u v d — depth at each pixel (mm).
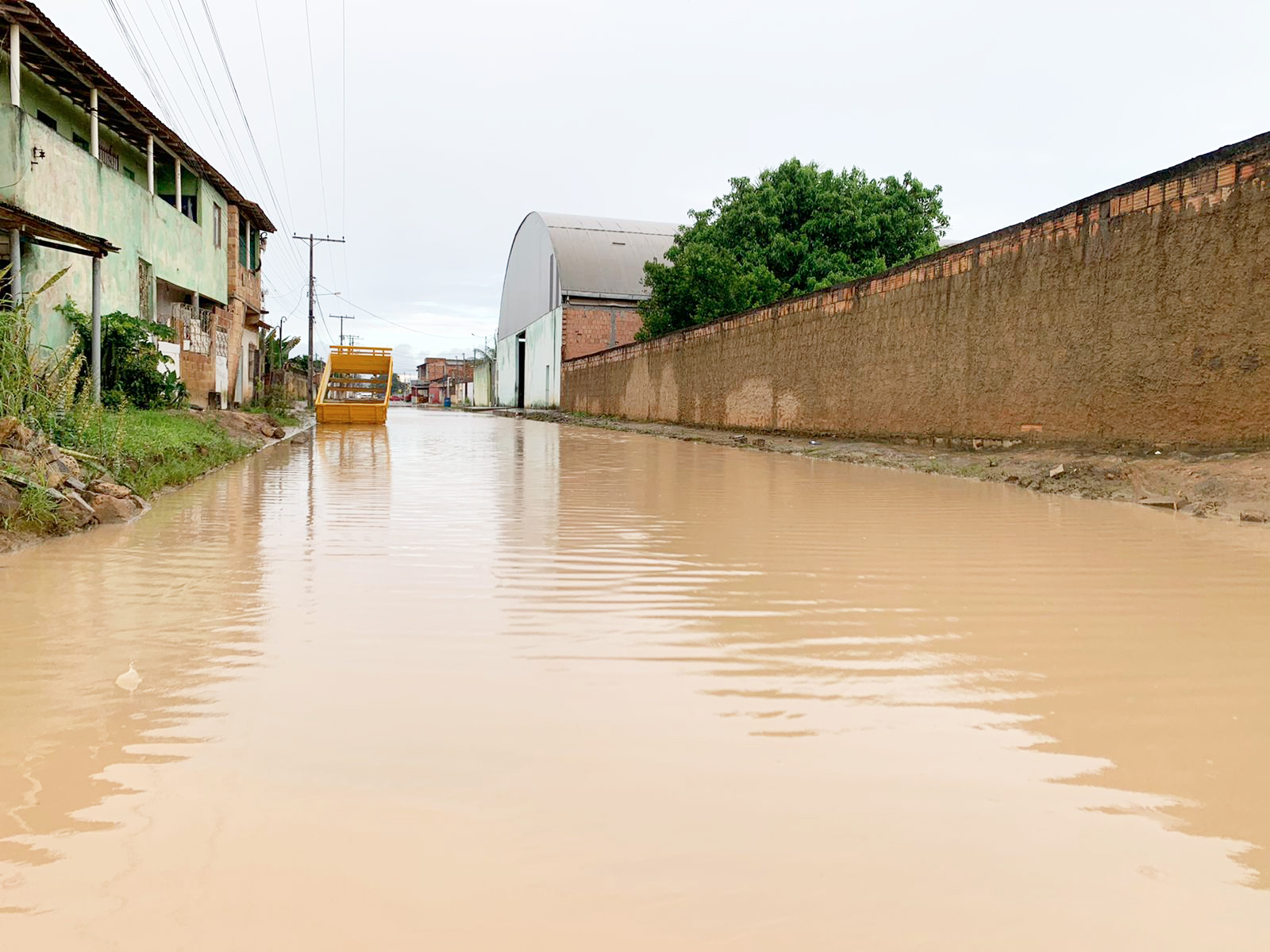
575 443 19484
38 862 1887
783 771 2363
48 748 2492
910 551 5785
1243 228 8969
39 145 12672
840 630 3852
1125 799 2221
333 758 2432
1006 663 3371
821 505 8359
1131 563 5391
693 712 2812
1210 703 2939
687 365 26453
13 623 3877
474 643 3611
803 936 1649
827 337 18094
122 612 4070
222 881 1817
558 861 1895
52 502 6285
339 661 3344
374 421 28125
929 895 1786
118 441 8164
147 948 1602
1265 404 8773
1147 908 1745
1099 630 3861
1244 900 1777
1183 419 9703
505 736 2596
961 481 10852
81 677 3129
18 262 9352
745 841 1986
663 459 14664
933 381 14523
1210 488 7895
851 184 31438
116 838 1985
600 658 3404
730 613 4141
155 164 20562
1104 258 10844
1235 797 2234
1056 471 9961
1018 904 1758
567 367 42250
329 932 1648
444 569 5168
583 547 5953
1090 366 11094
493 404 65625
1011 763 2434
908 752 2504
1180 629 3873
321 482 10297
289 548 5820
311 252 41531
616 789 2242
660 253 46312
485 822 2064
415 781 2281
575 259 44344
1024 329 12328
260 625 3865
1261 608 4242
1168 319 9891
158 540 6098
